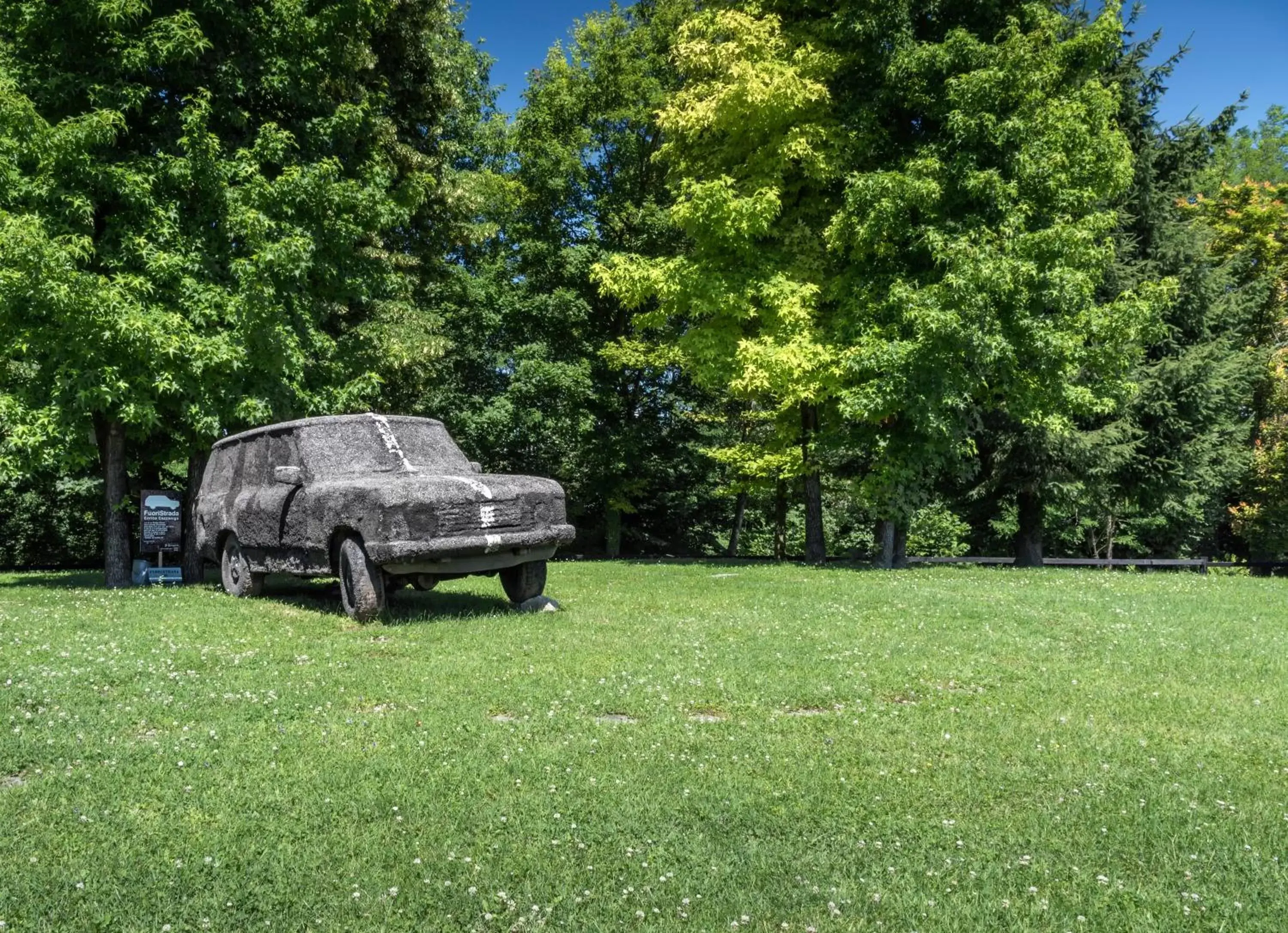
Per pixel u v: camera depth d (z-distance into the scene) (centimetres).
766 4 2006
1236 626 1084
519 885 393
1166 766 550
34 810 469
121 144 1583
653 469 3066
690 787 503
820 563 2155
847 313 1892
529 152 2773
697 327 2023
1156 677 798
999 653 905
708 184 1836
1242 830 450
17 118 1378
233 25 1662
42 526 2734
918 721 646
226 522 1338
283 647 900
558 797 488
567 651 881
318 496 1110
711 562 2342
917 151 1805
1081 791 504
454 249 2727
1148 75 2341
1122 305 1722
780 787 508
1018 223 1666
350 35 1870
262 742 583
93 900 377
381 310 2211
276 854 419
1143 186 2278
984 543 3166
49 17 1468
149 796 489
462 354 2767
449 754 561
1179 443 2233
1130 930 357
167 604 1199
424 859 414
